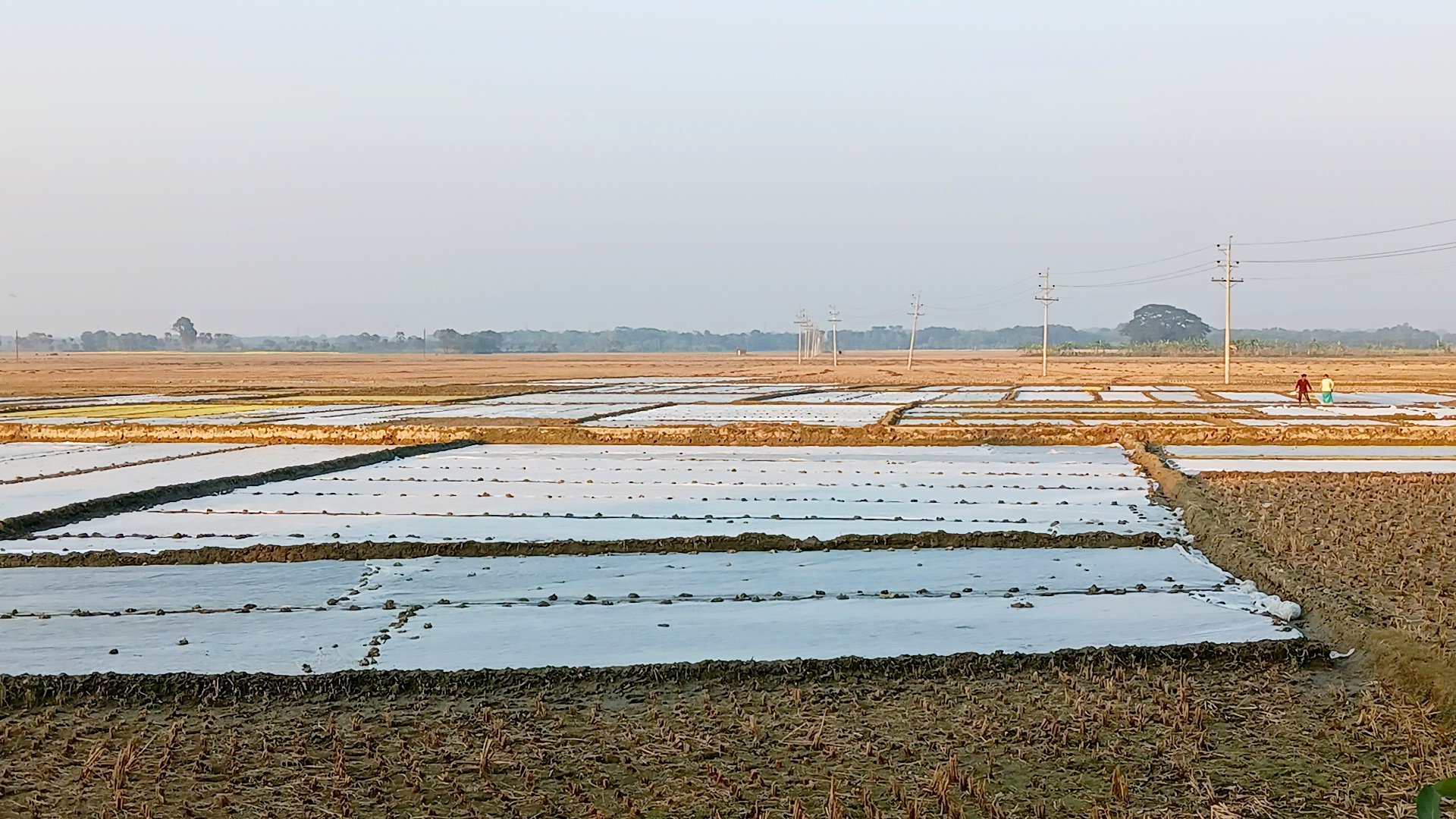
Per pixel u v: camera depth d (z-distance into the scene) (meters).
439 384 78.88
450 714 10.05
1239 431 34.94
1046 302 88.06
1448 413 44.50
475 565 16.11
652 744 9.34
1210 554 16.62
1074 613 13.20
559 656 11.63
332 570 15.77
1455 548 16.00
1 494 22.25
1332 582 13.97
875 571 15.62
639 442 34.53
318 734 9.60
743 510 20.73
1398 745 9.08
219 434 35.75
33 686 10.62
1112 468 27.23
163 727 9.84
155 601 13.97
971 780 8.45
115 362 154.88
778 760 9.01
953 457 30.22
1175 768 8.75
